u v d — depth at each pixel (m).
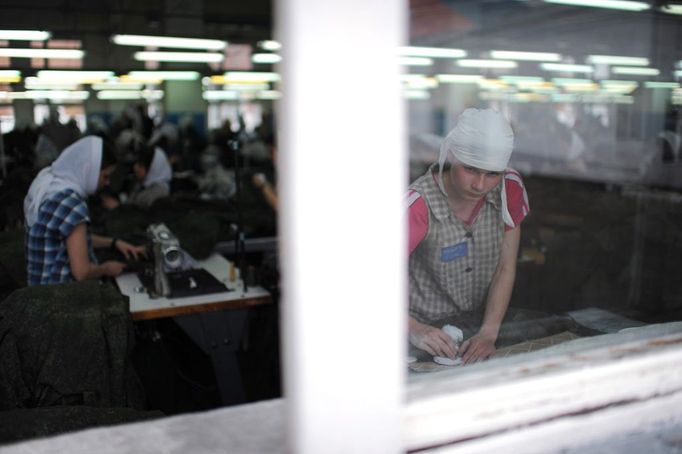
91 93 9.71
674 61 5.44
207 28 7.49
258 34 7.94
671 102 5.14
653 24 5.65
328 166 0.54
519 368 0.73
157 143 6.93
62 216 2.45
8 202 4.30
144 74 9.07
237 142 2.97
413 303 1.65
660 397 0.75
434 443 0.65
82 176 2.54
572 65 9.01
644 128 6.05
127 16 6.58
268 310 2.76
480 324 1.60
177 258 2.64
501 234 1.65
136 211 3.90
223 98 11.16
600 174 5.84
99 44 6.96
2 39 6.04
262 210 4.03
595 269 3.44
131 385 1.88
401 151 0.56
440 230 1.57
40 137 6.18
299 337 0.55
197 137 7.98
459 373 0.74
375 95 0.54
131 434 0.67
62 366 1.72
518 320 1.63
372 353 0.58
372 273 0.57
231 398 2.43
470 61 9.90
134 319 2.41
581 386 0.71
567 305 3.10
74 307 1.84
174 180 5.65
